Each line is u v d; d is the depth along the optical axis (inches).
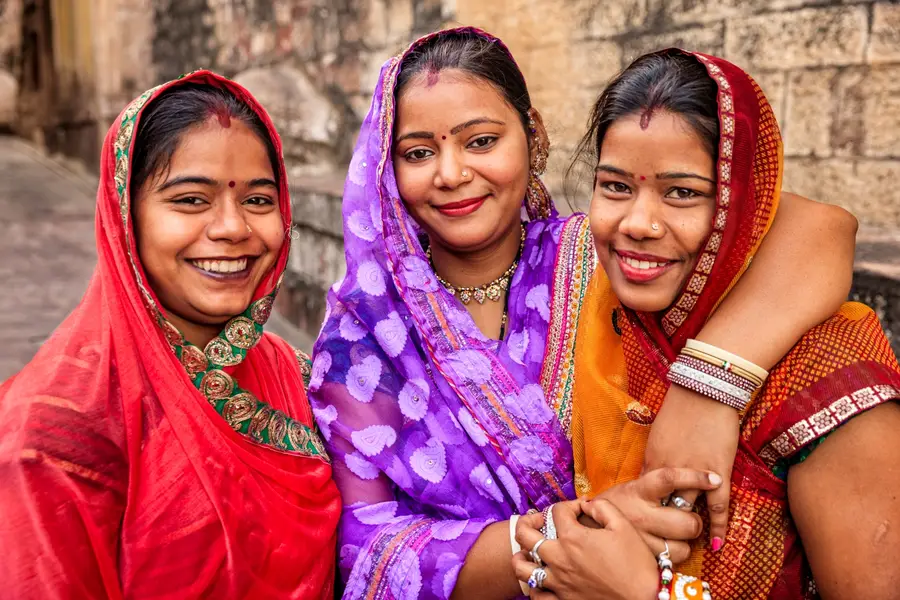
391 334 60.7
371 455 59.4
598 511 50.6
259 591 53.7
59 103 462.3
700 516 50.1
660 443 49.3
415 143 59.0
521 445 58.8
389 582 55.7
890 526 45.0
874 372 46.3
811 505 47.0
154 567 50.4
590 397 55.8
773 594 50.5
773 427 47.8
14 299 215.5
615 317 57.0
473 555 55.0
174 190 51.2
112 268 52.7
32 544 46.4
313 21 239.5
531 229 65.7
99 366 51.2
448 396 60.1
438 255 64.5
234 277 53.4
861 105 113.1
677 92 47.1
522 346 61.7
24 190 380.5
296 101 237.1
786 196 52.4
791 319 47.3
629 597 48.7
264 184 54.1
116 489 50.0
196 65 313.9
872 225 113.0
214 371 55.2
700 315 50.6
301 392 63.4
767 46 123.2
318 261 174.6
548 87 161.9
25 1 534.0
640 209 48.1
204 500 51.9
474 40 61.0
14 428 48.4
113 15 359.6
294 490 56.7
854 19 112.1
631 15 142.5
